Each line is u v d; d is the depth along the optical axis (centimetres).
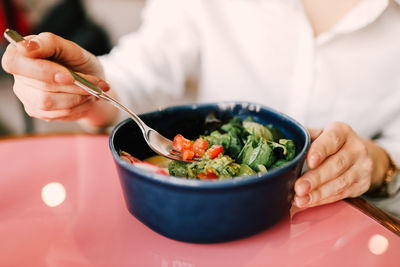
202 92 163
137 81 131
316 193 68
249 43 144
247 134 75
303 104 137
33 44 62
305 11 138
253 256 58
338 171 69
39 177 80
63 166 85
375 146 106
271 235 64
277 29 138
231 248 60
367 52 129
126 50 146
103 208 69
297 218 69
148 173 51
